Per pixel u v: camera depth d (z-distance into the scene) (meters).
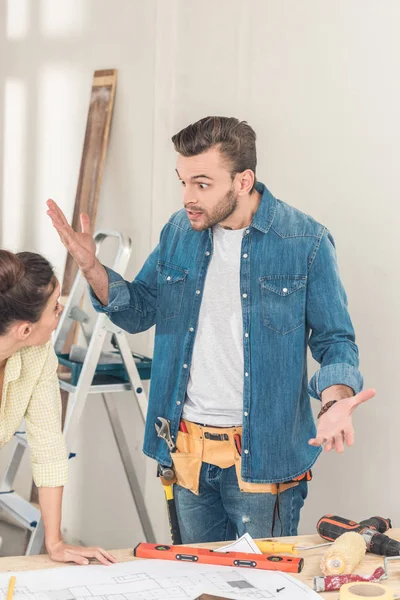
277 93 2.95
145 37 3.61
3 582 1.56
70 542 4.09
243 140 2.10
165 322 2.35
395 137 2.51
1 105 4.39
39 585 1.55
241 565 1.65
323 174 2.77
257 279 2.21
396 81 2.50
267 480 2.21
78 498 4.06
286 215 2.25
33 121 4.22
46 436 1.89
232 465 2.24
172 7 3.47
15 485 4.32
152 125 3.61
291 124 2.89
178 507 2.36
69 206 3.99
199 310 2.27
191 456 2.27
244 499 2.25
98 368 3.24
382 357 2.61
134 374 3.24
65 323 3.42
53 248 4.09
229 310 2.23
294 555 1.73
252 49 3.05
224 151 2.07
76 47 3.96
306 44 2.81
